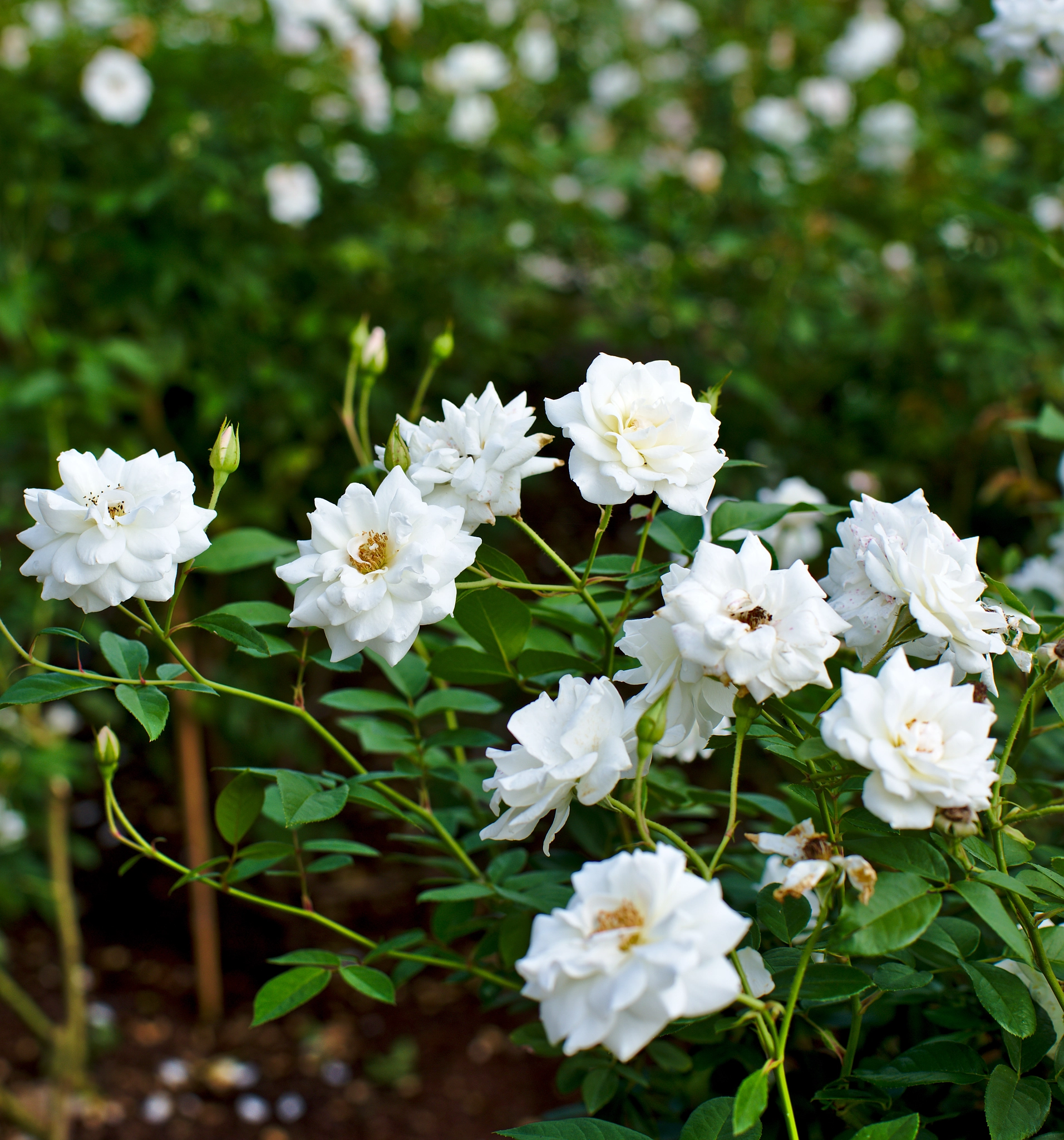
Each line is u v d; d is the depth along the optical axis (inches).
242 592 78.4
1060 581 49.2
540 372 97.0
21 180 74.3
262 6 77.7
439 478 38.1
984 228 89.0
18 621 73.5
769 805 42.4
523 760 36.2
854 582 37.6
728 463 38.4
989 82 95.4
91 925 88.6
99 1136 71.6
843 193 94.7
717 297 92.9
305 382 78.1
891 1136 34.5
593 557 38.9
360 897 87.7
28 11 76.3
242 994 83.0
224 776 87.3
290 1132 73.0
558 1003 33.4
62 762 70.3
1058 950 37.0
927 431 88.8
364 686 83.5
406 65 83.1
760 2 99.7
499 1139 71.6
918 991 40.3
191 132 74.2
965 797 34.5
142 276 75.5
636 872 33.7
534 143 82.7
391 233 79.4
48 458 75.5
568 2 96.9
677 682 36.3
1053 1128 38.4
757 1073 34.4
